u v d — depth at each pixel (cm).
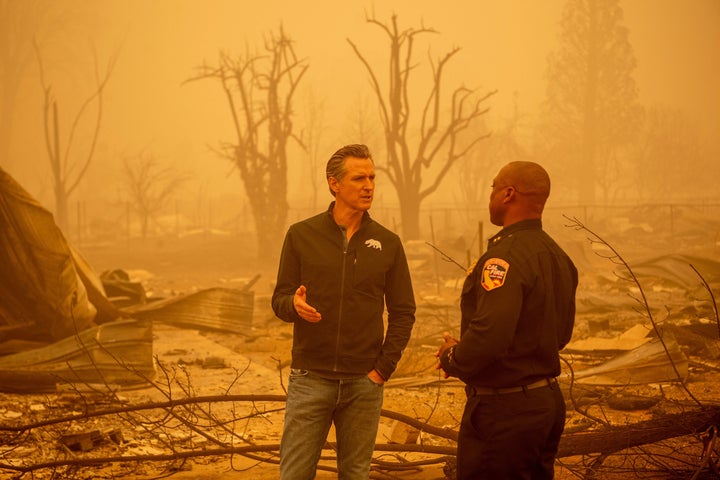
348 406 398
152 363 912
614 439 489
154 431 684
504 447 340
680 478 500
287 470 393
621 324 1280
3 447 623
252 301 1345
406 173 3419
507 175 362
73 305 1100
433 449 532
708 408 497
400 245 409
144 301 1480
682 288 1645
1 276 1077
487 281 338
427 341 1195
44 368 865
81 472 578
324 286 393
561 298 356
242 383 937
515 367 342
